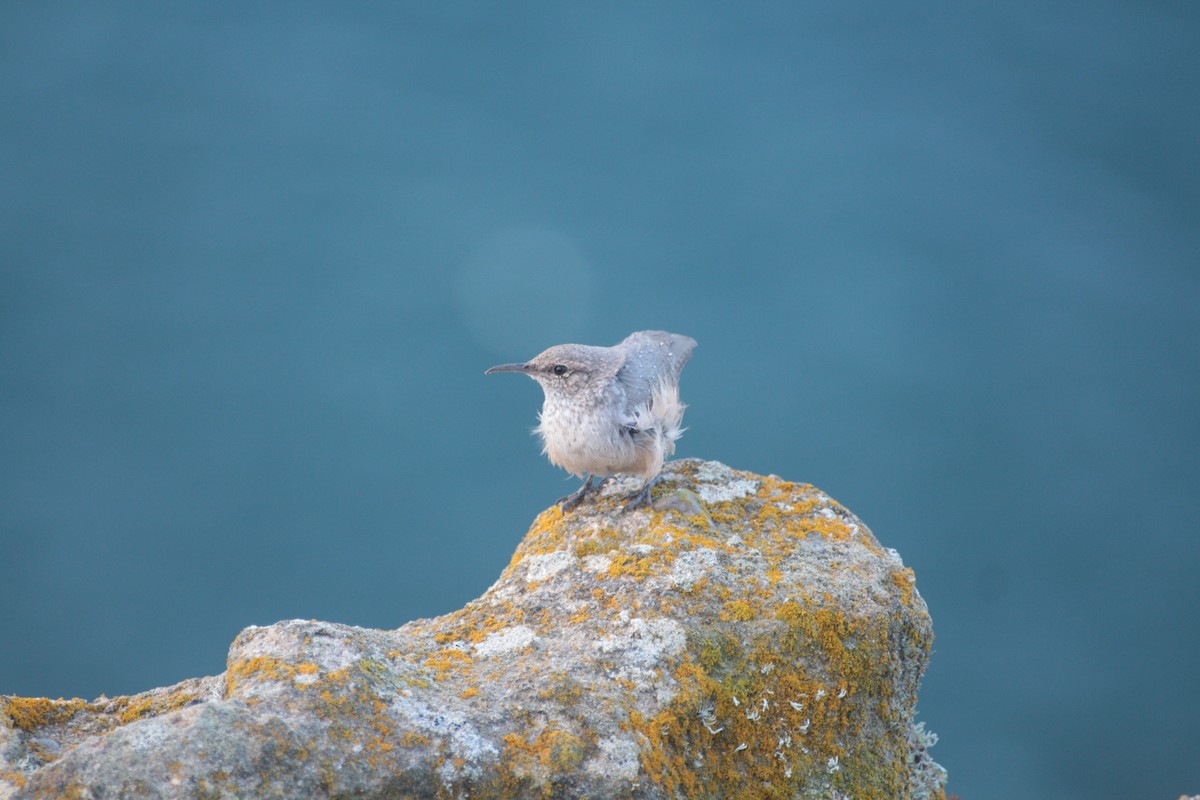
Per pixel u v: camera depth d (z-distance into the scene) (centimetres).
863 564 587
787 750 503
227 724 406
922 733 591
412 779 420
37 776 380
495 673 483
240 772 395
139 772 383
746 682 505
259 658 455
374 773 414
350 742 420
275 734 409
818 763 510
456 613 556
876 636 536
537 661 497
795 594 540
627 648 504
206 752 395
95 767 382
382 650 488
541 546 648
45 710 471
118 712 481
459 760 428
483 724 444
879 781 528
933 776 582
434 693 459
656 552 575
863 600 547
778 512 659
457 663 495
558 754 434
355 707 432
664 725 468
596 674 489
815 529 637
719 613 530
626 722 459
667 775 453
